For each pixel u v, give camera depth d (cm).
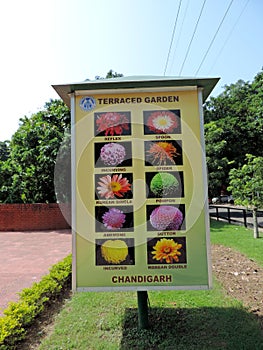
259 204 823
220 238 835
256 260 589
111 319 359
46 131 1228
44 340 318
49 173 1230
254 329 319
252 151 1712
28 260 725
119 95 306
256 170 820
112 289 292
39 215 1322
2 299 464
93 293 456
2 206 1306
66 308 405
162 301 403
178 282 291
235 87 1977
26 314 349
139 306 330
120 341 308
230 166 1616
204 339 303
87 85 298
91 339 314
